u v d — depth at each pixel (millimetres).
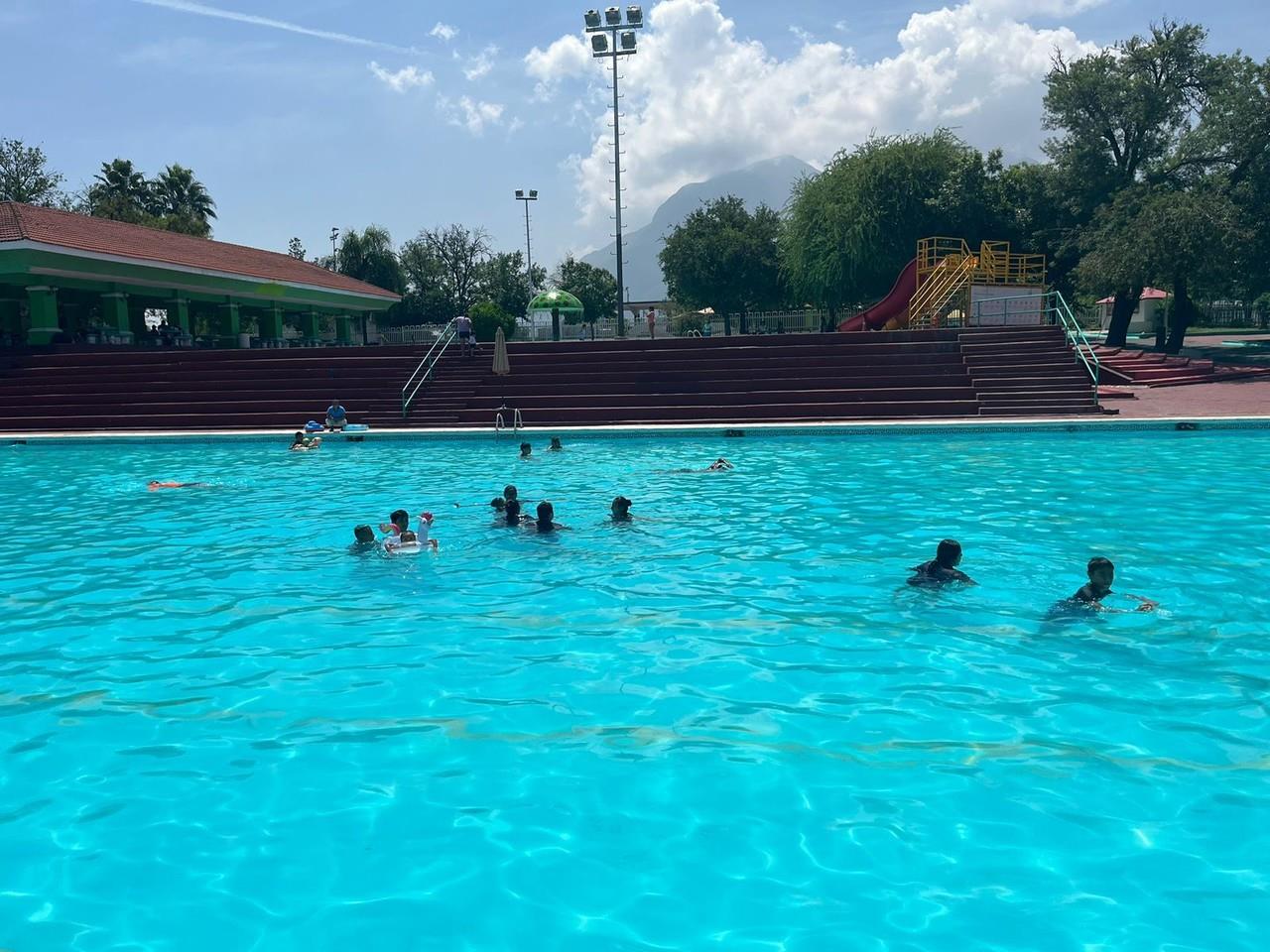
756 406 19750
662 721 4777
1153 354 26969
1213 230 27438
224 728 4809
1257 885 3281
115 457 17141
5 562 8570
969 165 35500
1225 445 15180
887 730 4609
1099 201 33500
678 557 8383
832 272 36625
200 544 9289
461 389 21906
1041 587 7098
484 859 3551
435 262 59000
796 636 6105
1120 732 4539
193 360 23719
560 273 66688
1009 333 21266
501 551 8742
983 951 2965
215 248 34000
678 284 51750
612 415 20250
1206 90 32438
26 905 3326
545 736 4621
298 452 17531
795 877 3387
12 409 21875
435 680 5430
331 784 4164
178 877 3482
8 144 46219
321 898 3328
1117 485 11711
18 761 4473
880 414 19344
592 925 3139
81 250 24672
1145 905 3176
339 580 7801
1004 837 3613
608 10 33719
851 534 9203
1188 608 6527
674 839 3656
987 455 14734
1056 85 33531
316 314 37156
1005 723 4664
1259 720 4648
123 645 6195
